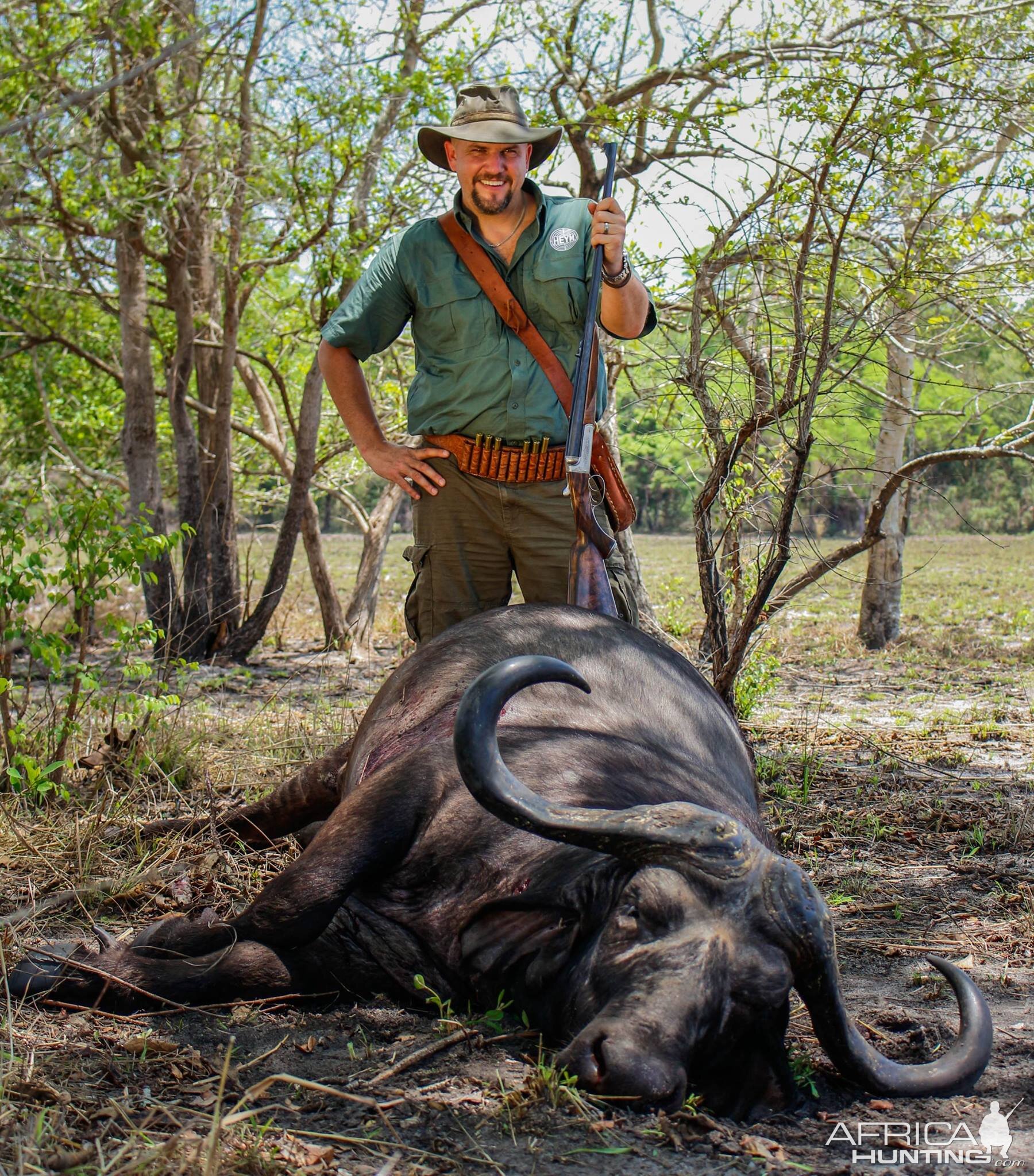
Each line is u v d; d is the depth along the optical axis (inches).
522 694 154.3
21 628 218.2
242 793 237.5
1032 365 337.1
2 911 171.6
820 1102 120.2
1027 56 279.4
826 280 260.7
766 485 261.7
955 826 232.5
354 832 140.6
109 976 137.9
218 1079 120.0
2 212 283.4
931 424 592.1
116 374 512.7
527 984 124.0
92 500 229.8
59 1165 102.1
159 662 264.4
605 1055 105.7
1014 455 266.5
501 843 132.6
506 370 189.3
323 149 431.2
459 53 436.1
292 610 616.4
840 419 261.1
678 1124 110.1
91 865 187.6
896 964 163.9
